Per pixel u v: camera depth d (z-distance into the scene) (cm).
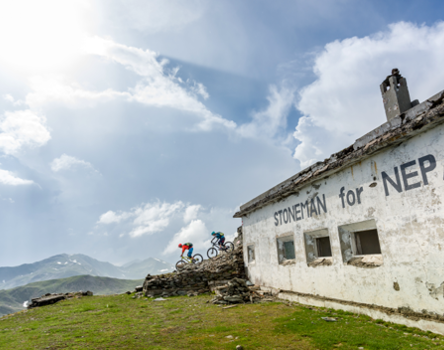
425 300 480
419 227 496
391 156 564
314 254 855
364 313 608
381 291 574
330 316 655
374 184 604
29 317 909
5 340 616
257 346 479
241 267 1342
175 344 521
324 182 778
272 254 1072
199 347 493
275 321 648
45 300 1165
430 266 473
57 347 538
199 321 708
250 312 772
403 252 526
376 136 592
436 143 475
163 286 1274
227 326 633
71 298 1272
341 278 695
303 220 873
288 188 919
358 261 654
